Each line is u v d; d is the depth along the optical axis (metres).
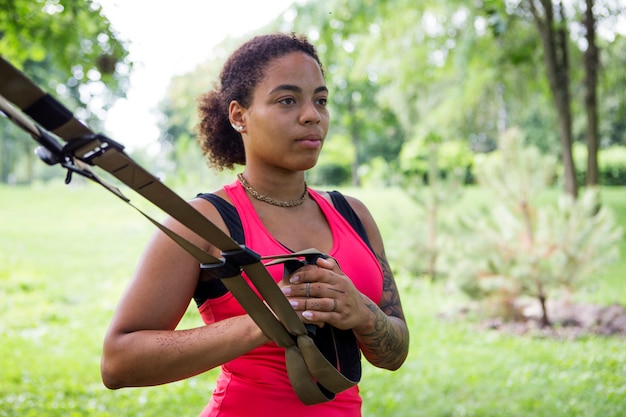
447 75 15.14
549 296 7.93
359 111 34.16
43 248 13.94
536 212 7.91
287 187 1.79
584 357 6.68
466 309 8.56
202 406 5.40
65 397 5.62
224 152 1.96
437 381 6.00
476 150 28.88
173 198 1.18
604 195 21.27
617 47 13.11
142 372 1.56
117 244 14.61
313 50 1.74
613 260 7.70
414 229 10.48
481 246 7.92
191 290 1.66
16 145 35.69
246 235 1.69
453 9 13.16
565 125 11.53
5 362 6.55
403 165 28.30
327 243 1.80
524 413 5.15
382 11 11.64
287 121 1.67
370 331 1.61
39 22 6.29
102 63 6.37
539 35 11.62
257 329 1.51
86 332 8.22
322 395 1.57
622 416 5.02
